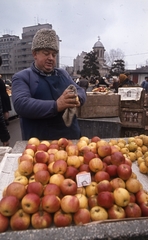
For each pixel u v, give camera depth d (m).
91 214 1.07
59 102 1.84
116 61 51.28
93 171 1.37
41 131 2.16
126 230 0.82
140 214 1.11
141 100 4.25
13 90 2.11
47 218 1.02
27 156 1.49
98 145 1.61
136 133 4.21
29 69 2.26
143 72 44.62
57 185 1.19
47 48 2.04
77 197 1.14
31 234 0.80
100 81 17.64
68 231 0.81
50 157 1.50
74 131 2.38
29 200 1.02
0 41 87.44
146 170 1.58
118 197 1.10
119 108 3.96
